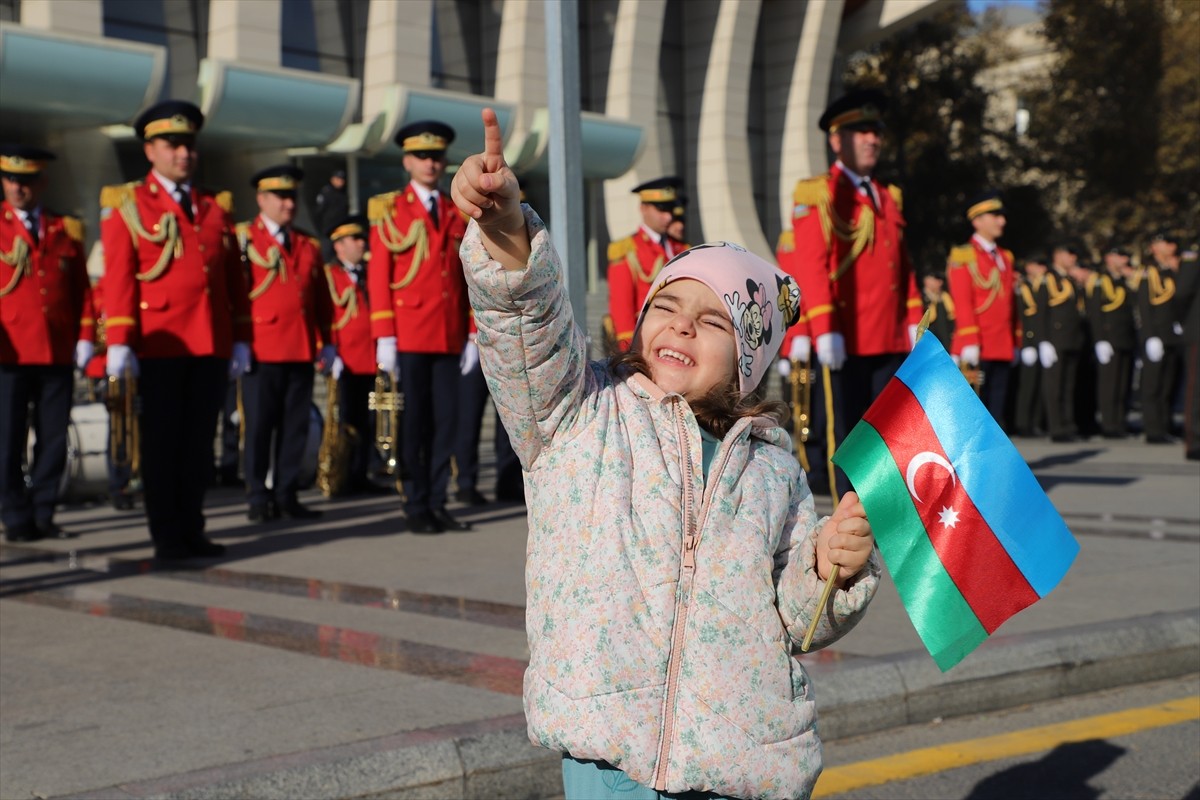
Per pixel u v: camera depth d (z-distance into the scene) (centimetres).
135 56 2020
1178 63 3425
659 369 256
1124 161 3428
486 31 2883
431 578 745
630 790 235
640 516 239
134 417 1062
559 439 243
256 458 1055
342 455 1235
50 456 955
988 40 3888
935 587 259
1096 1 3453
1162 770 464
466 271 231
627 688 231
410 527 946
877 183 873
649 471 241
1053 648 558
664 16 3275
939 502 262
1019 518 260
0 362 919
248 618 637
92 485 1202
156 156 845
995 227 1554
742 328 254
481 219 223
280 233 1080
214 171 2477
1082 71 3481
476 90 2884
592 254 2925
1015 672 543
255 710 471
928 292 1981
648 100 3077
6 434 926
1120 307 1833
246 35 2316
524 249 227
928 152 3691
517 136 2734
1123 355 1850
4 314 918
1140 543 838
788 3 3466
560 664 234
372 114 2567
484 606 658
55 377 952
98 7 2136
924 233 3666
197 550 845
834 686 504
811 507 259
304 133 2309
